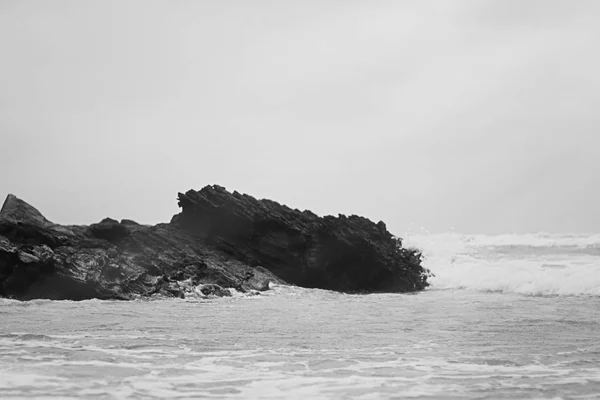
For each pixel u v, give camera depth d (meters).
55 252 28.38
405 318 22.86
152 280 29.81
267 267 36.34
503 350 16.38
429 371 13.82
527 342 17.62
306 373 13.50
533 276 34.66
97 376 12.77
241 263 35.12
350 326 20.72
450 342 17.55
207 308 25.39
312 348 16.42
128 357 14.73
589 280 32.62
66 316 21.80
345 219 38.88
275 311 24.77
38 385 11.93
